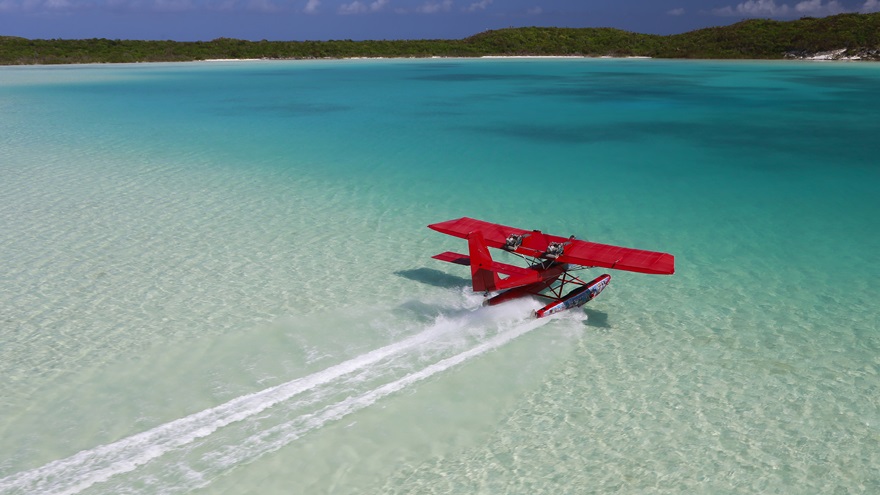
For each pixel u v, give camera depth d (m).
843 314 16.08
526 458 10.90
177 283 18.03
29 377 13.12
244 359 13.92
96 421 11.66
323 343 14.66
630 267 15.16
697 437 11.51
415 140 41.91
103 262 19.55
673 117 53.06
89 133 43.69
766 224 23.33
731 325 15.65
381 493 10.00
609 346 14.73
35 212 24.55
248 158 35.47
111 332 15.12
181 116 52.75
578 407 12.37
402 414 12.00
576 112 56.50
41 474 10.20
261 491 9.93
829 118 51.81
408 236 22.30
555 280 17.36
